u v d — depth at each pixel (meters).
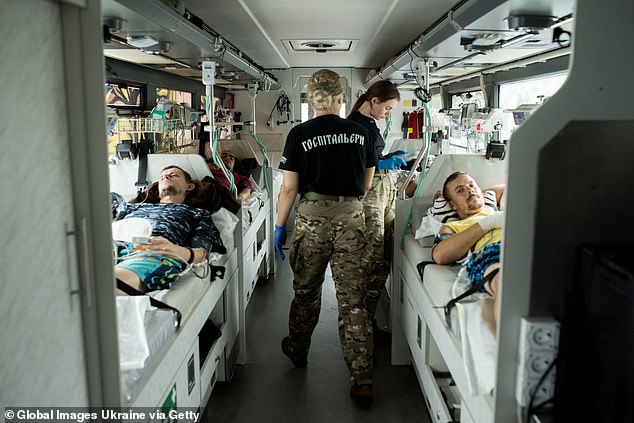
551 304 1.44
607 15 1.30
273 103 8.84
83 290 1.36
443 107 7.72
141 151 3.92
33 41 1.15
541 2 2.59
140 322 1.95
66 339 1.30
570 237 1.41
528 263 1.42
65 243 1.29
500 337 1.46
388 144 8.71
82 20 1.25
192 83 7.06
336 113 3.19
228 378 3.34
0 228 1.05
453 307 2.20
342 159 3.06
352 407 3.07
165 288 2.47
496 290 2.08
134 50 4.17
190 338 2.38
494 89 5.56
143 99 5.38
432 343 2.69
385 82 3.82
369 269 3.22
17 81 1.10
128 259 2.57
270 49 6.45
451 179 3.19
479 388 1.76
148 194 3.81
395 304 3.59
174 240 3.10
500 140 3.89
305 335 3.43
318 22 4.75
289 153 3.13
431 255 2.94
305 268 3.24
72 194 1.32
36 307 1.18
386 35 5.42
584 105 1.34
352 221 3.10
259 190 5.24
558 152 1.37
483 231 2.65
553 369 1.44
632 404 1.21
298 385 3.33
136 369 1.73
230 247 3.48
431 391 2.57
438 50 3.99
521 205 1.39
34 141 1.16
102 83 1.27
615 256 1.30
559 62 3.98
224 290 3.24
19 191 1.11
